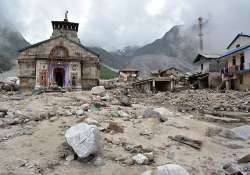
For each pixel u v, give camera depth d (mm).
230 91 34656
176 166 6891
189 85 51219
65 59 46125
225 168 8422
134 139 10641
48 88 35125
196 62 54875
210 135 12320
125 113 15977
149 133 11609
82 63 47625
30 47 45906
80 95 24859
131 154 8914
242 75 38062
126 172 7656
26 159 8180
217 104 26266
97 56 48250
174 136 11273
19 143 9508
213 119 17891
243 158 8922
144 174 6980
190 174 7598
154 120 13891
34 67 45938
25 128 11391
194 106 26328
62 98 22172
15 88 44875
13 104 18734
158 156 9055
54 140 9820
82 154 8031
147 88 49531
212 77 45094
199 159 9141
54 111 15539
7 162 7902
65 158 8344
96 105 18266
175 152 9602
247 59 36594
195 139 10852
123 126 12367
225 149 10516
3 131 10938
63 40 46938
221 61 45688
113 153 8852
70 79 46094
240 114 20422
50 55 46000
